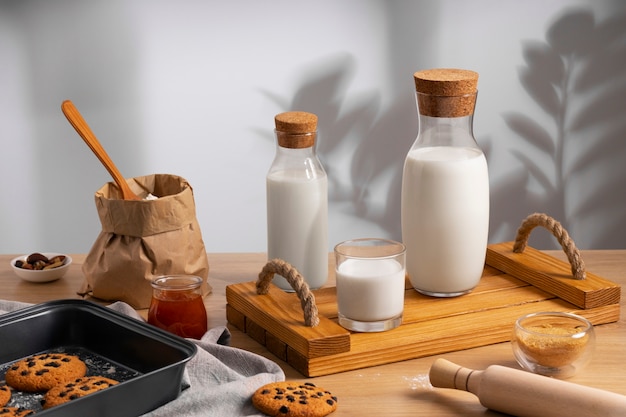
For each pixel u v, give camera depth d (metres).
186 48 2.55
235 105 2.60
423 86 1.40
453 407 1.16
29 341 1.33
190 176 2.65
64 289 1.59
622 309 1.47
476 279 1.46
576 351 1.20
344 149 2.64
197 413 1.12
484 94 2.62
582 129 2.65
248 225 2.70
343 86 2.59
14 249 2.68
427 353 1.31
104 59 2.54
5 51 2.52
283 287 1.52
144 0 2.51
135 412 1.10
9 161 2.60
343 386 1.22
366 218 2.69
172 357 1.18
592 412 1.04
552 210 2.71
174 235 1.50
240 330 1.43
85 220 2.67
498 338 1.35
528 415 1.10
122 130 2.60
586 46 2.60
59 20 2.51
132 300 1.50
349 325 1.32
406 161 1.46
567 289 1.43
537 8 2.56
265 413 1.12
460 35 2.57
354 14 2.54
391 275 1.31
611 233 2.72
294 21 2.54
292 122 1.45
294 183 1.48
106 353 1.31
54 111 2.57
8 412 1.11
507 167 2.67
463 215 1.41
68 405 1.02
